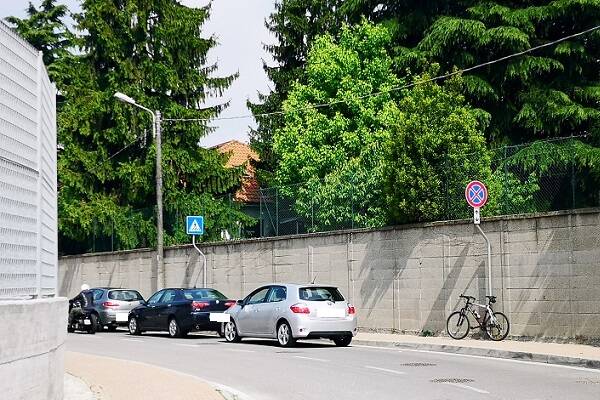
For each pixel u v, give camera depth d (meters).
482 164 24.27
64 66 51.28
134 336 29.95
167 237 39.44
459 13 41.84
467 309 22.88
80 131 46.53
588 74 38.25
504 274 22.45
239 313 24.94
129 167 46.22
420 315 25.16
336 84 40.62
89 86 47.25
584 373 15.61
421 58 37.84
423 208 25.06
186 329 28.02
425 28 41.12
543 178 22.14
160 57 47.88
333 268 28.69
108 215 42.94
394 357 19.48
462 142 25.73
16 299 9.59
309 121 40.03
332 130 39.56
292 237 30.58
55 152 13.46
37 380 9.62
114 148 48.34
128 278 40.47
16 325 8.82
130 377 15.61
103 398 12.75
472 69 37.97
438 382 14.45
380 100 39.62
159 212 35.53
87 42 47.41
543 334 21.33
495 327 22.25
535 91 36.47
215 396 12.91
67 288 45.66
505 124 38.09
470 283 23.52
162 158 46.47
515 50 36.38
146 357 20.69
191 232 33.09
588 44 37.50
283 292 23.33
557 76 37.47
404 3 42.50
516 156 22.89
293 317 22.56
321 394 13.34
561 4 36.03
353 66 40.28
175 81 47.22
